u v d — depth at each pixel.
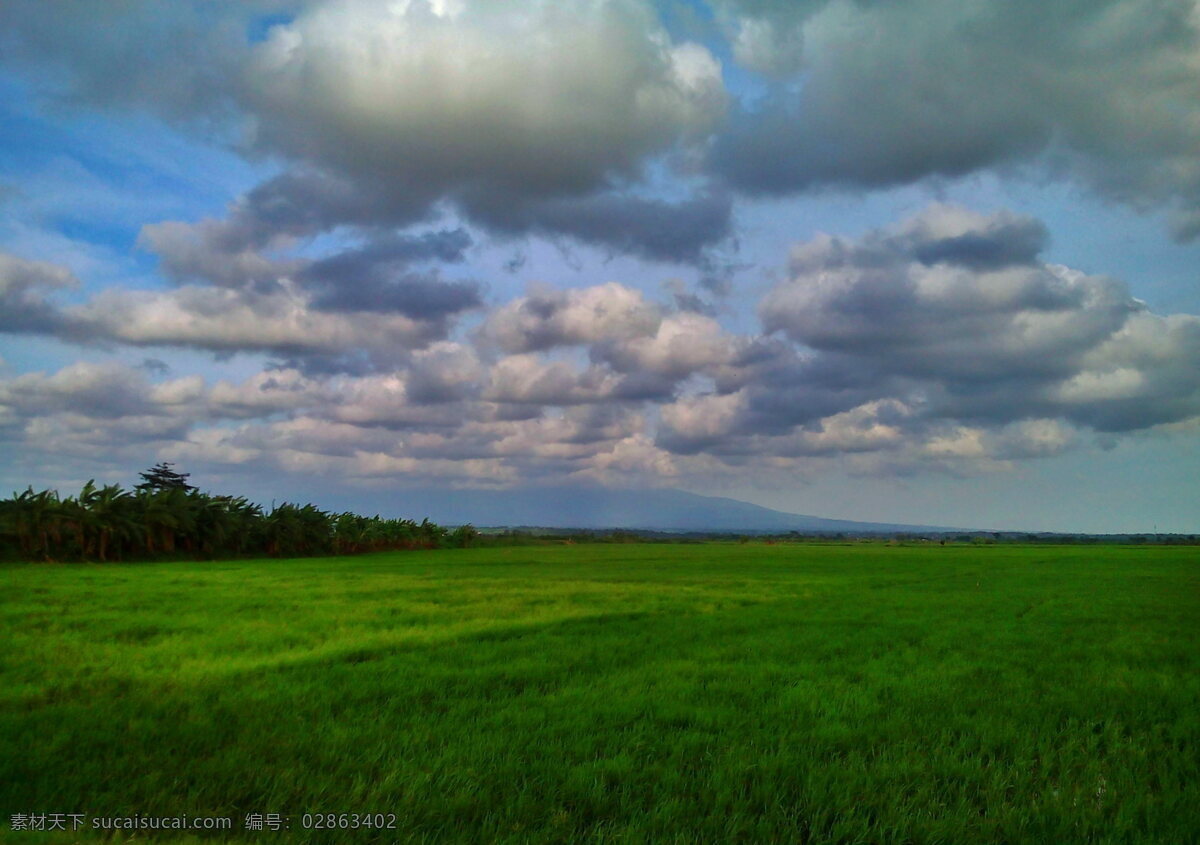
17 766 7.58
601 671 13.55
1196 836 6.43
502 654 15.60
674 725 9.91
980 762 8.16
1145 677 12.95
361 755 8.25
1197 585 38.72
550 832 6.19
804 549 120.81
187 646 16.48
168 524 72.50
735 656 15.37
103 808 6.57
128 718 9.79
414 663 14.45
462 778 7.46
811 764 8.03
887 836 6.46
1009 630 19.77
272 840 5.99
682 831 6.32
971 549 120.38
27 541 63.06
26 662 14.24
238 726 9.45
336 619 22.14
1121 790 7.30
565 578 44.31
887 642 17.45
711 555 91.19
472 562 70.69
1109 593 33.38
